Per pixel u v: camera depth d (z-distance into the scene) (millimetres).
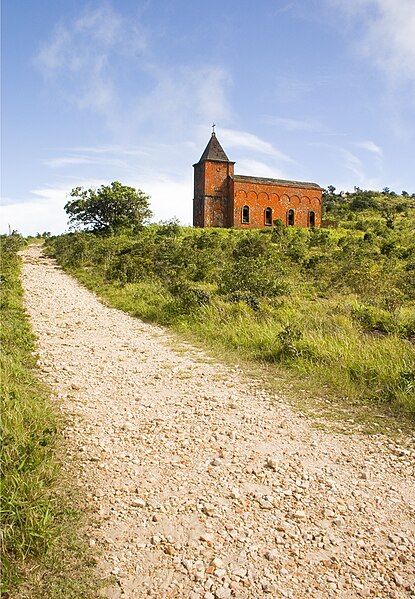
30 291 18344
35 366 8133
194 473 4633
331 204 91312
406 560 3422
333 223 56594
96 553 3404
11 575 3088
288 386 7406
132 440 5348
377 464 4910
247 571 3277
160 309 13539
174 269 21156
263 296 15031
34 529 3396
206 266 21297
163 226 44156
